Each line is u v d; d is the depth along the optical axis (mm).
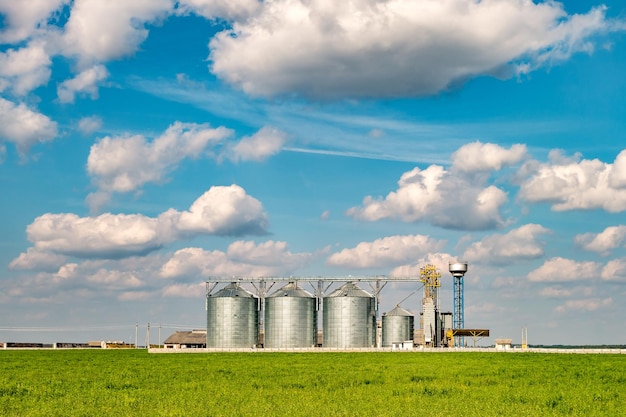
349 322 170625
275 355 141625
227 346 170625
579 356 129875
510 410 49188
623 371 89062
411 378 76125
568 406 52062
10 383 72375
